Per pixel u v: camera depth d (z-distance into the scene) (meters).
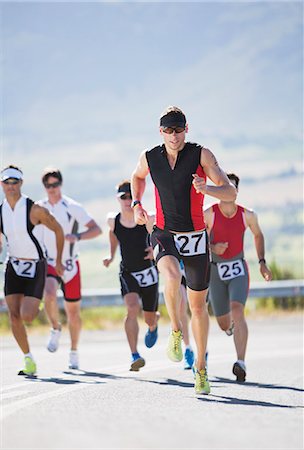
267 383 17.30
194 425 11.62
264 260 19.12
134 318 19.44
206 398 14.39
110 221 19.91
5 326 32.72
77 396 14.45
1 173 18.39
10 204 18.44
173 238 14.74
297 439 10.86
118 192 19.77
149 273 19.80
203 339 14.88
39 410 12.84
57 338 21.25
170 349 14.88
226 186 14.40
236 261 18.86
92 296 34.62
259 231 19.14
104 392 15.01
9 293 18.44
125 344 27.27
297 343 26.78
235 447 10.42
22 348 18.31
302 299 39.03
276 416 12.45
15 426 11.55
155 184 14.80
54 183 21.06
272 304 38.88
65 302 20.70
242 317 18.30
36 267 18.45
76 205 21.22
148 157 14.83
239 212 18.84
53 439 10.75
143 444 10.49
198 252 14.70
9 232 18.39
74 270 20.80
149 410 12.84
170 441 10.66
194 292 14.77
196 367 15.02
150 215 19.62
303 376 18.56
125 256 19.77
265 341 27.56
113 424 11.66
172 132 14.45
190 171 14.59
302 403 14.02
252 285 39.09
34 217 18.42
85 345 27.02
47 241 20.98
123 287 19.77
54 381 16.92
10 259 18.48
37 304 18.33
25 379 17.42
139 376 18.23
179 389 15.61
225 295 19.11
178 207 14.66
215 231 18.80
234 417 12.28
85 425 11.58
